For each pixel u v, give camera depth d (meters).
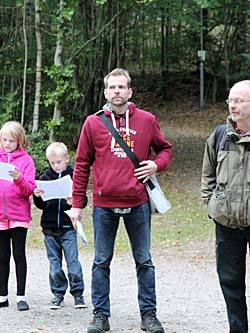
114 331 5.90
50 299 7.35
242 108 4.91
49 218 6.88
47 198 6.80
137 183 5.70
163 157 5.89
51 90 19.14
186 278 8.81
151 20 23.42
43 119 20.12
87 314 6.60
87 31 20.06
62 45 17.97
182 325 6.21
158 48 36.31
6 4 19.77
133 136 5.71
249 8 32.03
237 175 4.97
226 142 5.04
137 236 5.80
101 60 21.81
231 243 5.15
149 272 5.85
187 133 28.58
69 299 7.30
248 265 9.55
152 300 5.88
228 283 5.21
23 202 6.73
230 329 5.28
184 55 35.84
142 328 5.88
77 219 5.95
